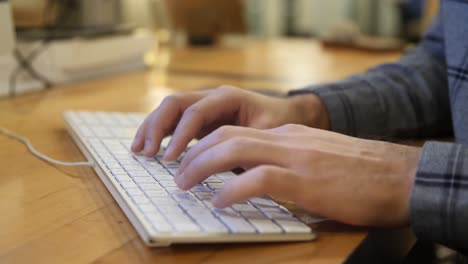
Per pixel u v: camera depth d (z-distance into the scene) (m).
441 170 0.44
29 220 0.46
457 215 0.42
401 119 0.73
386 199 0.45
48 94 1.03
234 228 0.42
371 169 0.47
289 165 0.46
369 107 0.70
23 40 1.05
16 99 0.99
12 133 0.75
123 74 1.27
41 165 0.61
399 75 0.78
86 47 1.15
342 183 0.45
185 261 0.40
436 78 0.78
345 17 3.30
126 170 0.55
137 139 0.60
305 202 0.45
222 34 1.81
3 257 0.40
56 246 0.42
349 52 1.71
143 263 0.39
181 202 0.46
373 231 0.46
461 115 0.61
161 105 0.60
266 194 0.45
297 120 0.65
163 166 0.57
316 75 1.28
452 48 0.64
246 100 0.62
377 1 3.20
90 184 0.56
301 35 3.35
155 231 0.40
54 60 1.11
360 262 0.43
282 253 0.41
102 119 0.77
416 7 2.80
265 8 3.29
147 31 1.46
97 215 0.48
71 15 1.18
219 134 0.49
